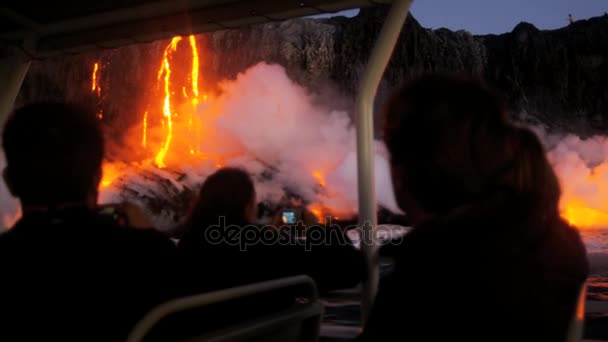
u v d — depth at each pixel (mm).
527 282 825
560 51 50344
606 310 5207
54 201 1439
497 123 916
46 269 1433
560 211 955
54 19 4504
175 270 1726
